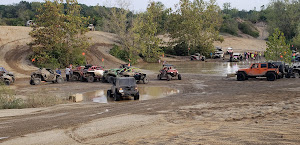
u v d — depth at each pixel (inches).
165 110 460.1
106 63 2187.5
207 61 2522.1
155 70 1729.8
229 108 440.8
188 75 1322.6
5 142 297.0
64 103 642.8
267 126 297.9
